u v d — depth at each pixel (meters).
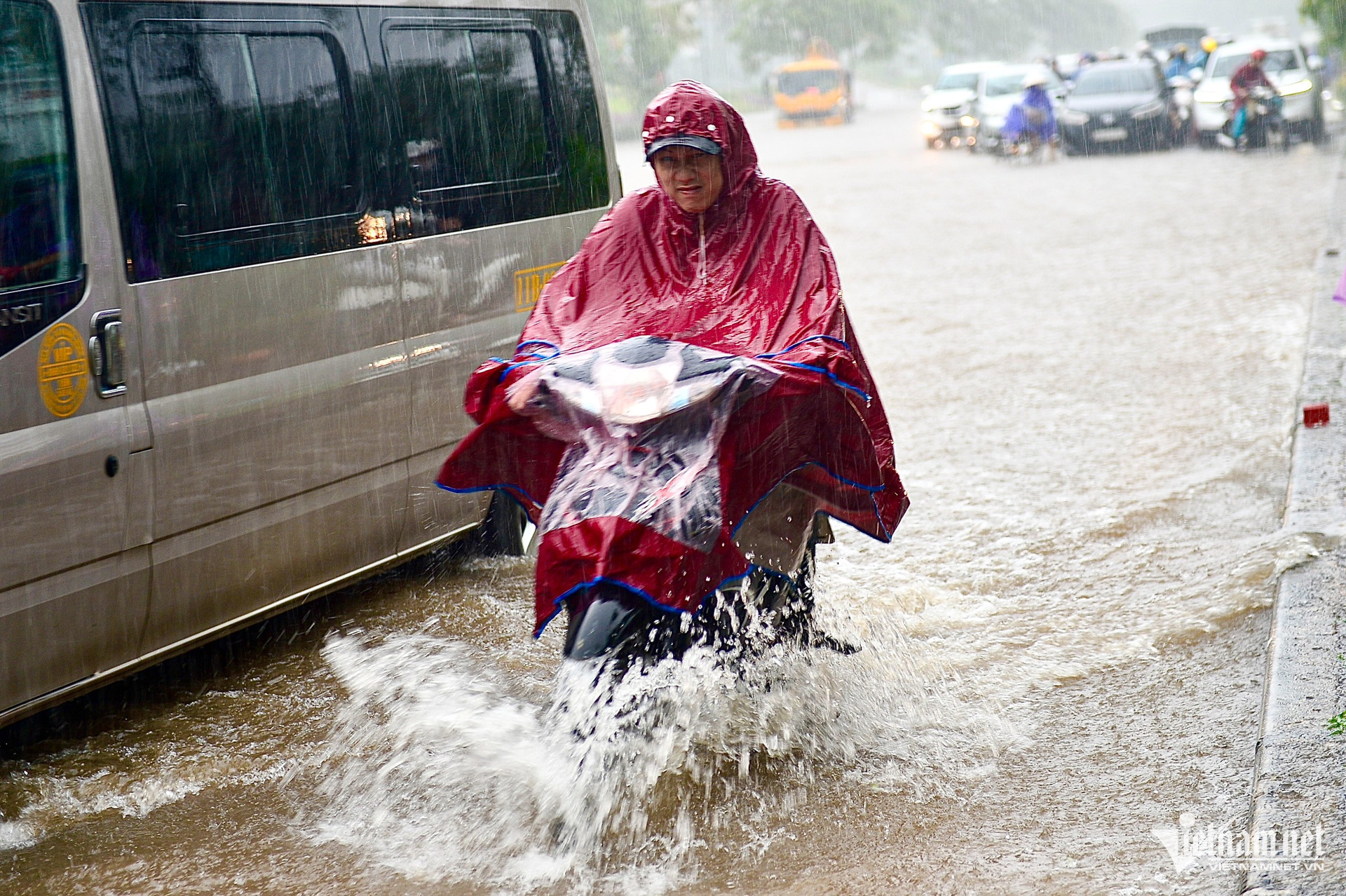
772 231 4.42
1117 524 6.68
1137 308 12.34
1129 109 28.02
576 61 6.98
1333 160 23.75
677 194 4.33
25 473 4.28
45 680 4.43
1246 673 4.95
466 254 6.11
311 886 3.82
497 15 6.45
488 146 6.31
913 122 52.59
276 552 5.23
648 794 4.07
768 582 4.54
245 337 5.04
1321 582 5.46
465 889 3.76
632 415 3.92
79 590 4.48
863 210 21.77
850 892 3.67
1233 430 8.20
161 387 4.73
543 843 3.94
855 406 4.19
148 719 4.99
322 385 5.36
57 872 3.96
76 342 4.43
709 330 4.30
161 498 4.74
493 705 4.89
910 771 4.33
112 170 4.58
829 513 4.43
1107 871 3.71
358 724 4.86
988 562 6.29
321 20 5.46
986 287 14.07
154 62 4.77
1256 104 25.78
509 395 4.06
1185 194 20.66
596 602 3.82
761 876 3.77
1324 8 27.88
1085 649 5.27
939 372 10.37
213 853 4.04
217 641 5.67
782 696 4.55
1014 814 4.06
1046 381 9.84
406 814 4.18
